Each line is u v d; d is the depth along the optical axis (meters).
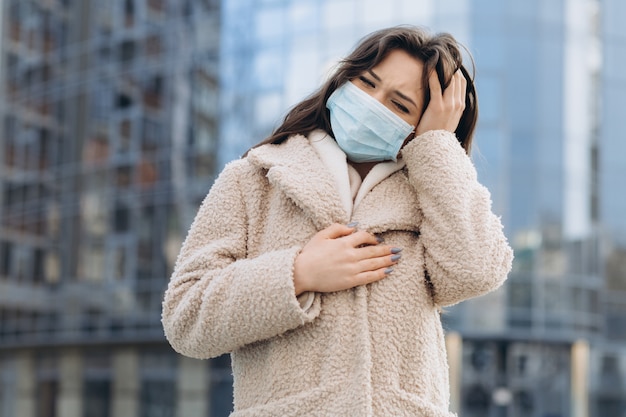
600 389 24.39
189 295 2.42
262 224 2.53
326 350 2.37
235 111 25.47
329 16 24.67
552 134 24.36
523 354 24.06
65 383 28.17
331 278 2.33
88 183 27.84
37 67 29.55
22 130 29.67
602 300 24.62
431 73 2.49
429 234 2.46
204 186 25.73
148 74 27.08
